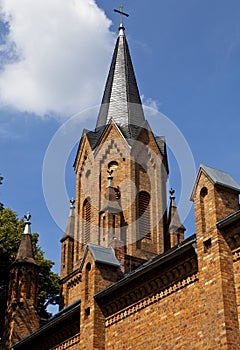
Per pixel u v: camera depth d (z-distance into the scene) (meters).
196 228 23.44
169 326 23.88
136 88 50.75
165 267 24.67
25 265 40.72
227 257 21.98
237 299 21.34
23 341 34.72
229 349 20.34
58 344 31.62
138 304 26.08
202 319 22.12
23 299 39.47
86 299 29.09
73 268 44.19
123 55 52.47
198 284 22.91
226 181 23.80
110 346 27.09
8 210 52.38
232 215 21.83
